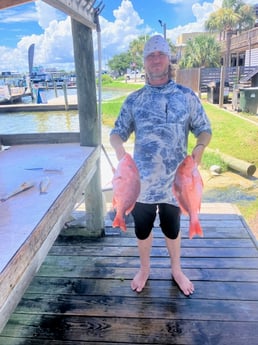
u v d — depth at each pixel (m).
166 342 1.42
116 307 1.65
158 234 2.39
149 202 1.58
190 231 1.31
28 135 2.39
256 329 1.48
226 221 2.60
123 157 1.41
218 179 4.96
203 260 2.04
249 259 2.04
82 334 1.48
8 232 1.00
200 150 1.50
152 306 1.64
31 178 1.56
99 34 2.17
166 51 1.48
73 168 1.71
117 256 2.14
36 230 1.03
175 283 1.80
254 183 4.78
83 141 2.27
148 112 1.52
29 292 1.79
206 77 14.18
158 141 1.51
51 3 1.32
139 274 1.83
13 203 1.25
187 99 1.54
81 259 2.11
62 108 11.87
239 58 22.44
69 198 1.46
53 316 1.61
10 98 17.69
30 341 1.46
